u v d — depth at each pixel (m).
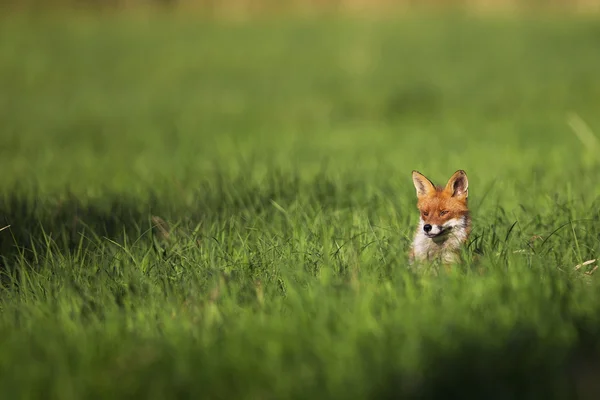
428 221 12.85
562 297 10.10
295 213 15.56
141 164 26.98
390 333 9.12
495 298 10.01
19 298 11.77
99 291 11.58
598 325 9.16
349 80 49.88
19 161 29.12
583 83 45.28
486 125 34.50
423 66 52.88
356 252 12.46
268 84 50.09
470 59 54.59
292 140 32.56
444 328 9.07
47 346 9.37
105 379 8.59
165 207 17.34
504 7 79.75
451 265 11.90
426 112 40.31
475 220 14.38
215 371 8.57
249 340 9.24
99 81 53.09
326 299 10.21
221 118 40.59
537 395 7.81
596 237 12.94
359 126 37.06
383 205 16.53
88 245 13.77
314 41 63.78
